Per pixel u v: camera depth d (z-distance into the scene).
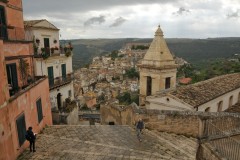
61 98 30.02
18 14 16.81
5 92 9.90
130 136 13.64
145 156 10.66
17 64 14.59
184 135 14.46
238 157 10.38
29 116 13.03
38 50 26.33
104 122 22.19
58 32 30.39
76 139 13.09
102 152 11.15
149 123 14.98
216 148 10.98
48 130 15.11
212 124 12.67
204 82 21.25
